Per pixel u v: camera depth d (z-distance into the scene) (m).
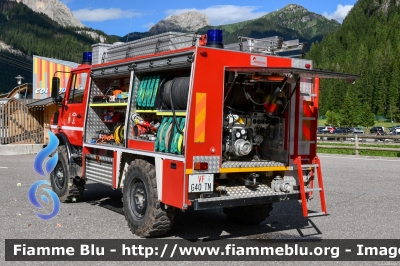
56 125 9.78
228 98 6.61
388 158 19.45
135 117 7.24
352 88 152.62
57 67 36.12
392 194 10.62
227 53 6.24
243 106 6.91
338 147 21.06
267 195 6.47
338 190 11.16
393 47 193.88
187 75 6.50
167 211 6.39
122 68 7.65
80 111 8.81
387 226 7.60
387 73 151.12
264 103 6.64
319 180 6.86
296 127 6.95
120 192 10.67
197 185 5.91
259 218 7.50
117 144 7.83
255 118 6.85
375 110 152.25
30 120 22.41
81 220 7.70
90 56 9.34
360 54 191.38
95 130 8.73
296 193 6.82
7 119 21.66
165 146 6.34
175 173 5.98
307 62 7.22
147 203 6.46
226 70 6.17
